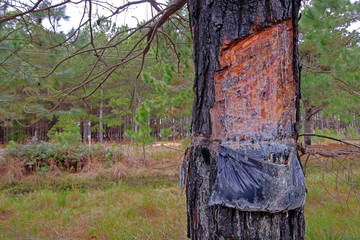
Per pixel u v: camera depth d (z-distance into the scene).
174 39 4.20
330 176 5.77
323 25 4.34
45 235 3.43
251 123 1.06
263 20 1.04
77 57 3.96
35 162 8.23
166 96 5.24
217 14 1.10
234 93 1.08
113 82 15.99
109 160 9.02
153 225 3.69
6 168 7.88
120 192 5.66
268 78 1.05
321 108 8.46
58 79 3.56
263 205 1.00
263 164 1.02
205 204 1.14
